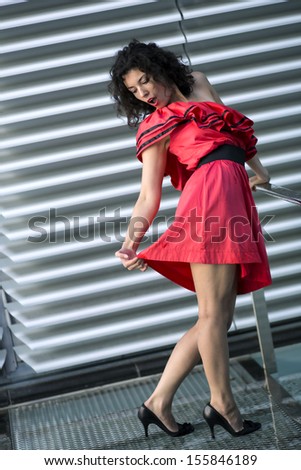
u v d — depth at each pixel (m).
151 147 6.41
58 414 8.36
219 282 6.30
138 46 6.40
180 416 7.54
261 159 9.52
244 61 9.48
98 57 9.14
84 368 9.38
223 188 6.19
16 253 9.16
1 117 9.09
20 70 9.06
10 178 9.17
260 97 9.43
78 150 9.20
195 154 6.29
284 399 7.41
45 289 9.24
